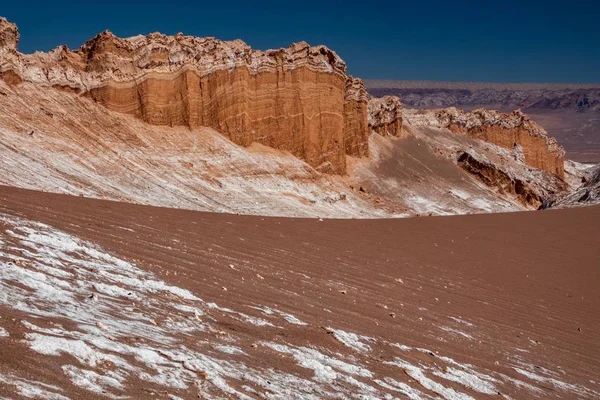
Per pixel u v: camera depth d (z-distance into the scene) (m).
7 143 34.44
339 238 22.80
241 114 54.50
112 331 7.52
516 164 94.81
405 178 73.06
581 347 14.66
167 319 8.65
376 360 9.49
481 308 16.28
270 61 57.84
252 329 9.24
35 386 5.64
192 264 12.41
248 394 6.92
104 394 5.92
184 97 50.75
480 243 28.06
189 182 44.72
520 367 11.70
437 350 11.09
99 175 38.19
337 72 62.97
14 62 41.34
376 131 80.69
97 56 47.56
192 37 53.44
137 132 46.84
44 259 9.79
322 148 61.91
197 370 7.12
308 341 9.41
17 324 6.79
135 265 11.09
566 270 24.95
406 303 14.47
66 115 42.59
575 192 54.94
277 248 17.55
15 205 13.70
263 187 50.47
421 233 28.52
